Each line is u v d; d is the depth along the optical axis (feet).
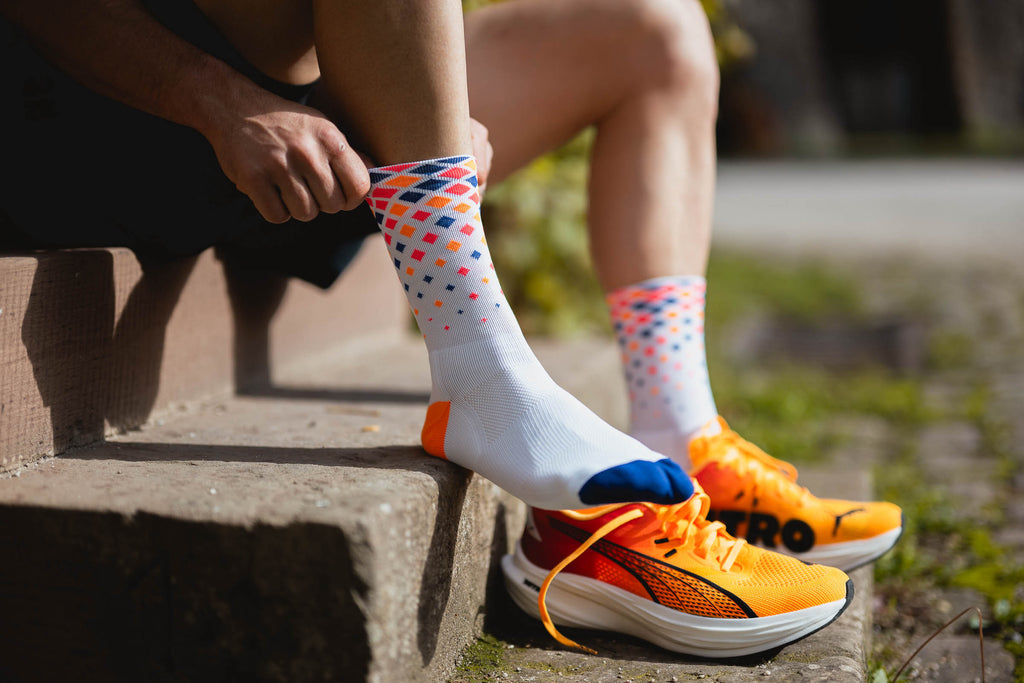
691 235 4.82
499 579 4.56
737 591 3.92
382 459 4.07
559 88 4.89
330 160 3.60
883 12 65.87
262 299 6.02
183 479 3.66
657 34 4.82
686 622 3.97
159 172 4.09
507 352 3.82
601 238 4.87
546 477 3.60
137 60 3.68
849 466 8.50
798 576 4.00
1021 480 7.71
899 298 17.80
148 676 3.35
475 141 4.23
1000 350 13.06
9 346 3.70
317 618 3.21
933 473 8.07
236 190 4.21
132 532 3.29
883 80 67.92
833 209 33.19
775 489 4.54
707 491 4.54
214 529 3.22
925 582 5.80
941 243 24.40
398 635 3.39
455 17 3.72
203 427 4.76
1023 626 5.09
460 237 3.75
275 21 3.92
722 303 18.52
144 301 4.68
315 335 6.84
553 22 4.89
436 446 4.02
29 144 4.02
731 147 59.57
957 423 9.78
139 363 4.69
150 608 3.31
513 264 10.62
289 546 3.19
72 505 3.32
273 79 4.10
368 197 3.85
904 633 5.14
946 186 38.40
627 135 4.87
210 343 5.43
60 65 3.80
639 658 4.05
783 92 57.88
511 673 3.92
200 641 3.30
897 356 13.75
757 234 28.07
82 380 4.21
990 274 19.44
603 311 11.91
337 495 3.44
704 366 4.76
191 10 3.85
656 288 4.70
